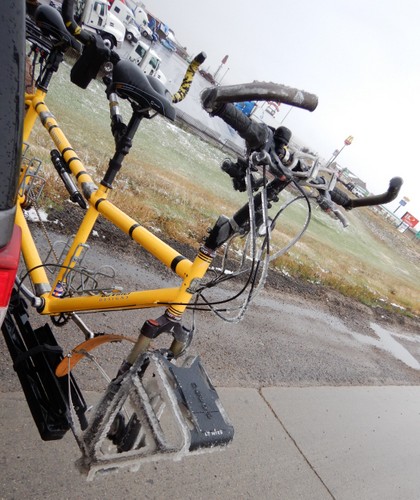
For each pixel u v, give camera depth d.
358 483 3.40
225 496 2.55
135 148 10.14
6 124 0.98
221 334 4.46
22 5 0.95
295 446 3.39
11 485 1.94
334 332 6.70
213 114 1.28
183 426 1.34
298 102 1.27
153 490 2.32
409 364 7.31
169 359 1.65
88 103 10.71
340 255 15.30
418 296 17.08
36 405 1.79
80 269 2.22
